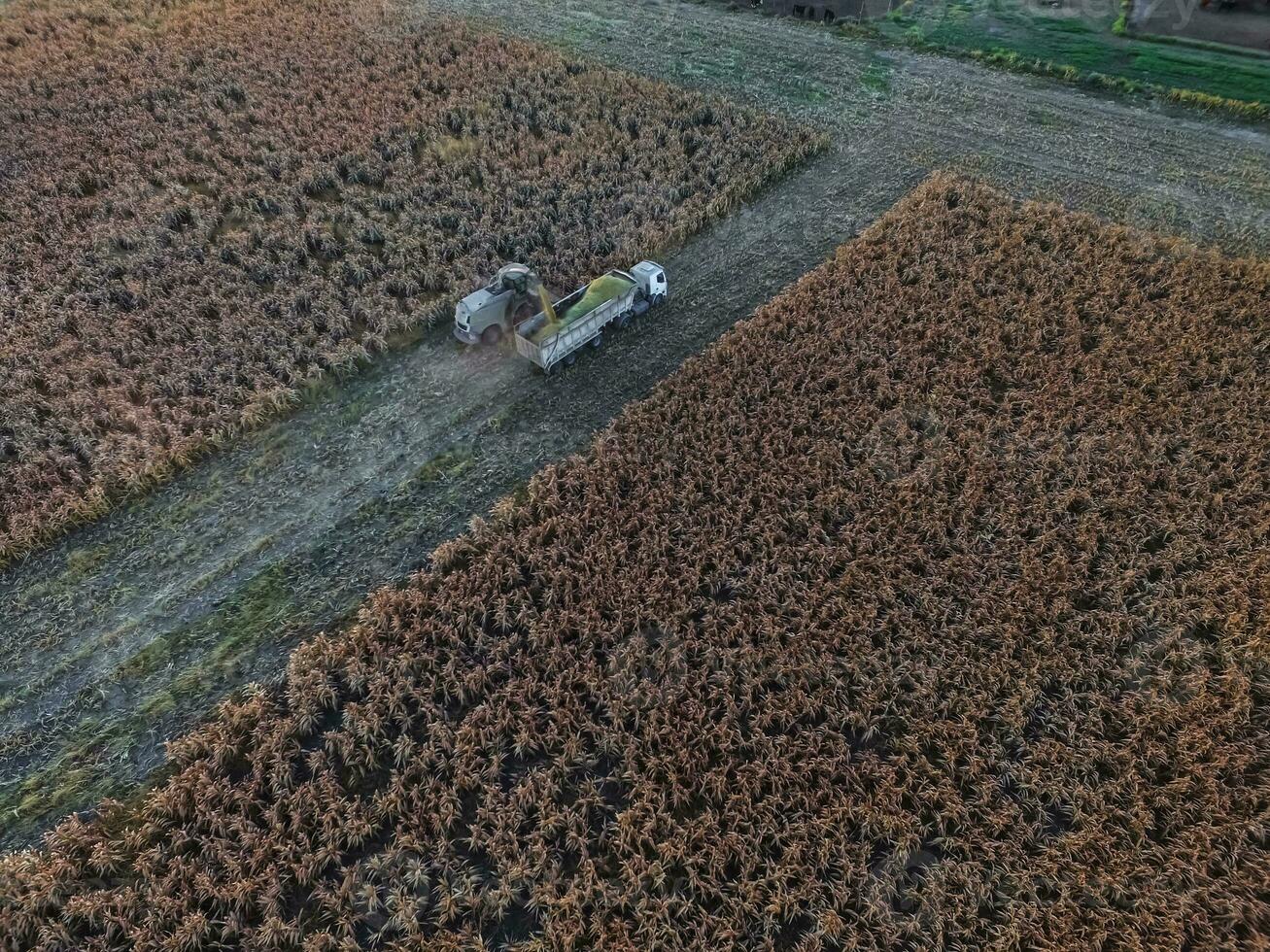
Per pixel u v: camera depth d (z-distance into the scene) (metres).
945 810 20.02
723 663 22.97
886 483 27.44
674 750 21.12
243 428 30.06
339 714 22.53
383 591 24.59
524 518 26.78
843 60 52.88
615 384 32.03
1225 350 31.52
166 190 41.03
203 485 28.42
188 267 36.22
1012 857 19.23
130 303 34.81
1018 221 38.72
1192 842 19.27
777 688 22.78
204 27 55.03
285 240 37.88
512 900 19.03
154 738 21.89
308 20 56.06
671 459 28.30
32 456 28.27
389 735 21.94
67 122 46.03
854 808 20.08
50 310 34.19
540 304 33.81
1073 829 19.89
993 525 26.00
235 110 47.50
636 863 19.31
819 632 23.33
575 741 21.31
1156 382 30.41
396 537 26.83
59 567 25.89
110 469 27.95
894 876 19.27
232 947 18.23
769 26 57.00
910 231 38.09
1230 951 17.62
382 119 46.22
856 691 22.38
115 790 20.88
